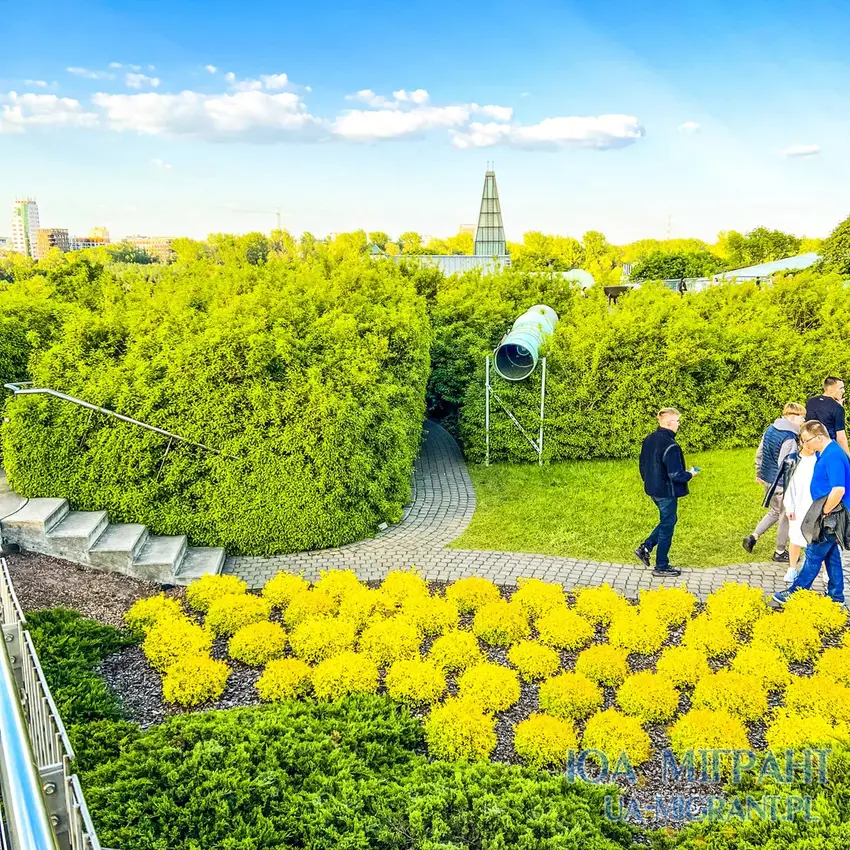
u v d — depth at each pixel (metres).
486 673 5.26
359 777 4.18
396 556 8.23
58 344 8.30
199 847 3.44
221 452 8.15
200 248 14.59
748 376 12.31
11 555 6.87
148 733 4.47
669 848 3.83
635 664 5.86
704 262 51.66
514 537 8.73
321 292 10.77
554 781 4.22
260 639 5.84
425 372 11.30
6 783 2.16
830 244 36.88
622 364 11.69
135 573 7.21
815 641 5.84
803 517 6.64
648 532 8.78
